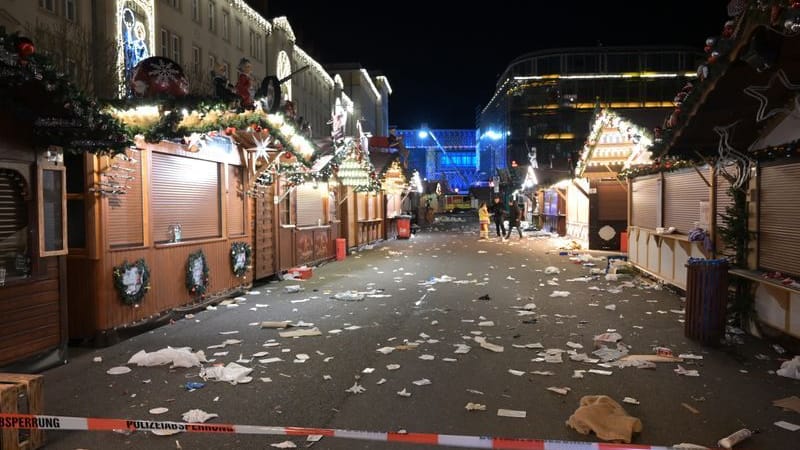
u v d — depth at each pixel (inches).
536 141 3329.2
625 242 810.8
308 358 276.8
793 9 192.9
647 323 348.2
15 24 666.2
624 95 3299.7
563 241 1070.4
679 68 3289.9
